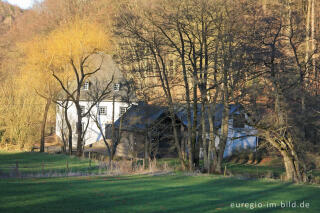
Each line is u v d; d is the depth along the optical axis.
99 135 56.94
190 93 30.38
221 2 26.38
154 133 35.62
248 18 26.11
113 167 24.70
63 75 45.62
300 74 24.39
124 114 39.56
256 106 25.02
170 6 28.28
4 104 45.22
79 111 42.94
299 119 23.84
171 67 34.19
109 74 57.75
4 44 64.06
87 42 43.50
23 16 80.00
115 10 53.12
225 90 26.12
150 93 34.78
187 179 19.75
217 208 11.35
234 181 19.52
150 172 23.05
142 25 30.55
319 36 26.59
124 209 10.53
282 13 26.86
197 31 28.33
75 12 63.12
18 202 10.88
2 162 31.47
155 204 11.52
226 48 26.27
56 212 9.76
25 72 45.97
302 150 24.80
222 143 28.09
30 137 45.94
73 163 30.19
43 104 47.53
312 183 22.41
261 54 24.89
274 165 37.34
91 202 11.38
